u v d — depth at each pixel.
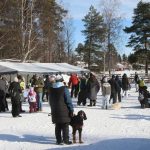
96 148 10.79
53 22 57.06
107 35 69.50
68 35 75.75
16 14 46.97
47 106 23.61
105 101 22.03
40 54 53.88
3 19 48.28
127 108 22.33
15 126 15.35
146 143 11.39
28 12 45.81
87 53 84.56
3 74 31.73
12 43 48.06
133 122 16.30
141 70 105.50
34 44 48.94
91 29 84.31
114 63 85.75
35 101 20.31
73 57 83.69
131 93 35.50
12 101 18.33
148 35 70.56
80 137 11.79
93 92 23.39
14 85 18.36
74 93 29.39
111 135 13.09
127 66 135.50
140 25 70.62
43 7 50.78
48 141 12.20
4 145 11.60
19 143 11.90
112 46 69.69
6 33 47.12
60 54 70.88
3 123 16.23
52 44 60.69
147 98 22.31
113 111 20.70
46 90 26.44
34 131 14.09
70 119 11.63
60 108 11.47
